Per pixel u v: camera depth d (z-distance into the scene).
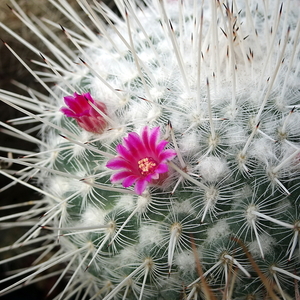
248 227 0.08
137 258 0.08
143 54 0.09
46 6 0.14
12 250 0.14
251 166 0.08
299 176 0.08
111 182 0.07
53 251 0.14
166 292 0.08
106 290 0.09
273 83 0.08
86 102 0.09
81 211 0.09
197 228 0.08
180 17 0.09
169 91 0.08
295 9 0.10
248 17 0.09
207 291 0.07
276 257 0.08
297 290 0.08
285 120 0.08
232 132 0.08
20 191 0.14
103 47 0.10
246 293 0.08
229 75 0.08
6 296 0.13
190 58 0.09
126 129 0.08
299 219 0.08
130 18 0.10
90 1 0.15
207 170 0.07
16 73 0.14
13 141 0.14
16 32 0.14
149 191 0.08
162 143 0.07
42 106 0.11
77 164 0.09
